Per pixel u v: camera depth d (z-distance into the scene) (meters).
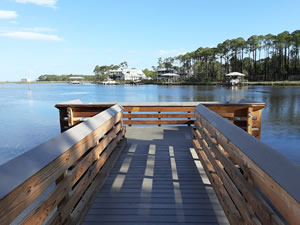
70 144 1.62
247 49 67.38
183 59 92.81
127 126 6.01
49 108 19.00
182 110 5.80
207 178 2.78
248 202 1.34
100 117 2.70
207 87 58.56
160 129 5.70
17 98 30.89
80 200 2.04
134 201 2.25
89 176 2.17
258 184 1.20
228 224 1.87
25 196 1.05
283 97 26.05
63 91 50.84
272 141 8.20
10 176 1.00
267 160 1.11
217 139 2.23
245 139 1.48
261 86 51.16
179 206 2.15
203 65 79.25
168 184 2.62
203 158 3.01
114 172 3.00
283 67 58.94
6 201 0.91
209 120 2.54
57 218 1.44
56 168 1.40
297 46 56.91
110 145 3.23
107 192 2.44
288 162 0.98
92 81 127.31
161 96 32.91
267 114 14.51
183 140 4.66
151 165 3.25
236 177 1.59
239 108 4.52
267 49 64.50
